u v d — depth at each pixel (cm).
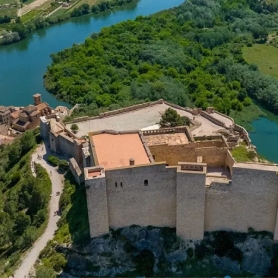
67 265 10200
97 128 14925
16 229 11556
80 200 11575
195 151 11138
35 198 12019
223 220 10019
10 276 10162
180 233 10088
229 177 10844
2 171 14612
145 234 10206
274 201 9600
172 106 16625
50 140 14450
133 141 10875
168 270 9969
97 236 10125
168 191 9831
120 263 10081
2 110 19425
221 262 9956
